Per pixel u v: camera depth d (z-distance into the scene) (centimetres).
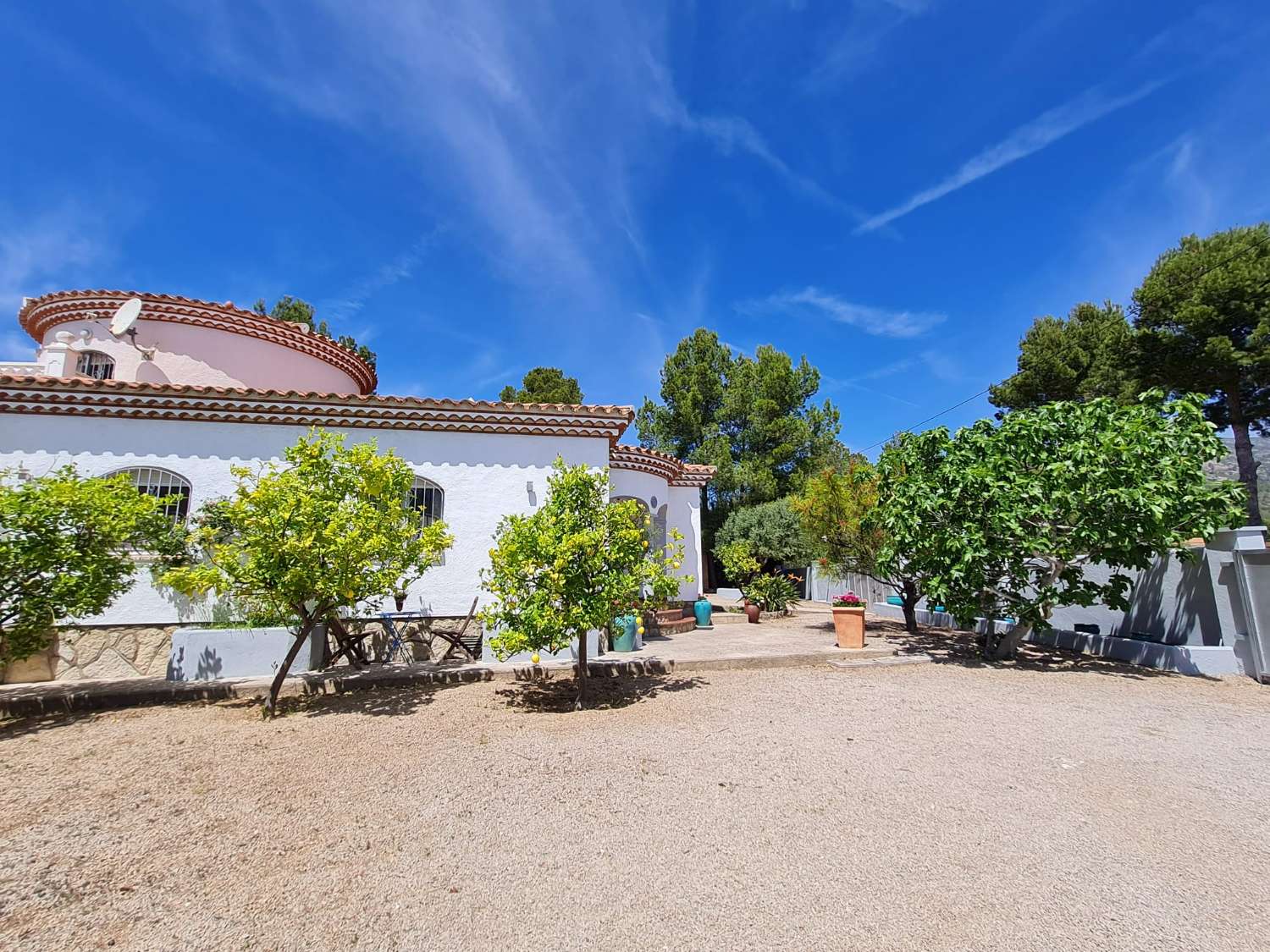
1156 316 1916
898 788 438
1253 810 399
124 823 390
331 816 398
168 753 534
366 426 970
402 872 324
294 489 658
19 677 829
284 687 754
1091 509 796
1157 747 529
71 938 266
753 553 1983
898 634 1232
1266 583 791
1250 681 785
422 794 434
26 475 757
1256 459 2003
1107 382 2020
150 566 847
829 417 2664
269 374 1236
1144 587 995
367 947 258
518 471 1009
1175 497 762
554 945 258
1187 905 286
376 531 676
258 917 281
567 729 595
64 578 648
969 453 903
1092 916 277
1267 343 1744
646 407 2744
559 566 636
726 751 524
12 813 407
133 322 1087
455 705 696
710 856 337
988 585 923
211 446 927
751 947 255
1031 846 346
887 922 271
